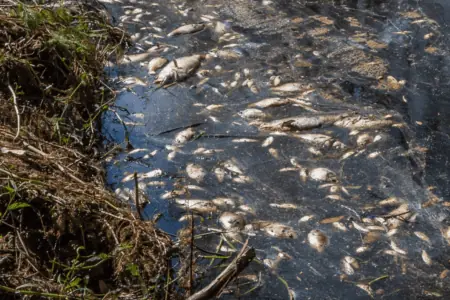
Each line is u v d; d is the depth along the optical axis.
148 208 4.46
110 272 4.02
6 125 4.56
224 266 4.17
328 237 4.34
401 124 4.99
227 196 4.55
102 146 4.85
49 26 5.27
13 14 5.22
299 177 4.66
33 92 4.92
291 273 4.17
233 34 5.82
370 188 4.59
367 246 4.30
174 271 4.10
